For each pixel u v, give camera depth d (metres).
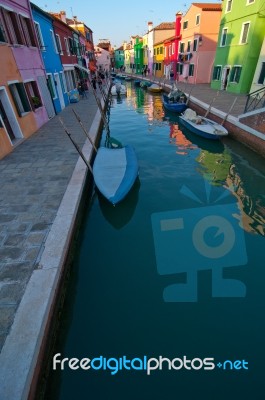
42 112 13.22
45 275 3.83
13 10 10.07
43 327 3.13
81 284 4.83
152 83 33.62
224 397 3.17
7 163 8.10
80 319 4.18
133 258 5.45
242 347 3.73
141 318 4.18
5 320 3.17
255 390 3.23
